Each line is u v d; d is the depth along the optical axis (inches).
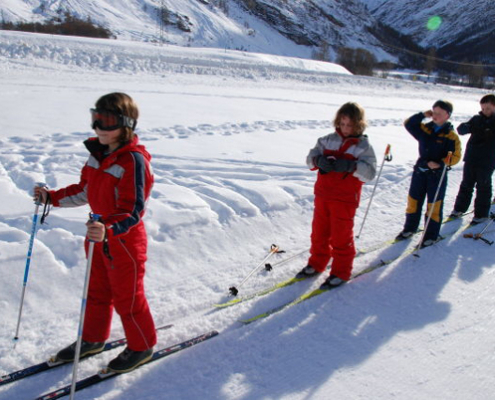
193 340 106.0
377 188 228.2
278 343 108.2
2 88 439.2
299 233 173.0
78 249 133.0
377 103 636.7
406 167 264.7
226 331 112.0
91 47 847.1
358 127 118.2
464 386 96.2
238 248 155.9
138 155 79.8
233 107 444.8
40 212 151.6
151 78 695.7
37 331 106.1
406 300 129.6
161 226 152.4
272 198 189.8
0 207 152.3
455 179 255.0
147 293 124.6
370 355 105.0
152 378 94.4
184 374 96.3
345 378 97.1
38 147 239.6
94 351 98.5
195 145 274.7
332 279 132.8
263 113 424.5
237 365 100.1
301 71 1018.1
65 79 582.2
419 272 146.2
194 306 121.2
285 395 91.6
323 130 359.9
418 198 165.8
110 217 76.3
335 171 117.3
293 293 130.6
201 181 207.8
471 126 182.9
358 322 118.0
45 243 133.6
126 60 783.7
